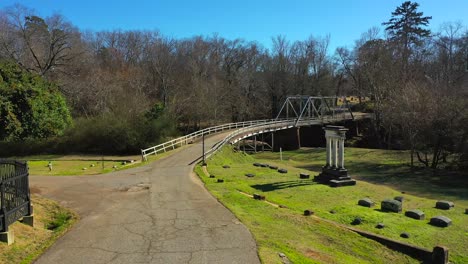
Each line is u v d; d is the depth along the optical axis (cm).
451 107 3241
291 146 5709
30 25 5059
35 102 1534
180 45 8056
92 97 5000
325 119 6406
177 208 1437
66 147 4428
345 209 1549
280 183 2097
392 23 8125
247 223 1221
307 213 1417
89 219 1294
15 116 1459
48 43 5188
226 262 893
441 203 1673
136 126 4222
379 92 5803
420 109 3447
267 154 4931
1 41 4588
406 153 4225
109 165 3250
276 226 1217
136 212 1382
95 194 1745
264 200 1642
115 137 4225
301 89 8125
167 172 2477
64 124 1861
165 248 991
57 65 5069
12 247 959
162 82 6725
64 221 1296
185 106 6284
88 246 1009
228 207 1441
